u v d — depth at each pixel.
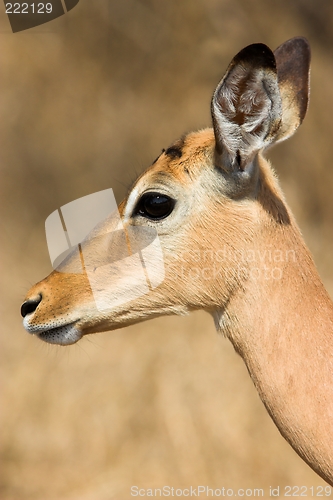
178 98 18.42
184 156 6.54
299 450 6.20
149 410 12.04
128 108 18.33
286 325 6.29
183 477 11.19
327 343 6.21
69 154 17.92
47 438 11.93
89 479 11.38
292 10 19.58
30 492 11.31
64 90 18.48
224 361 12.66
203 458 11.35
